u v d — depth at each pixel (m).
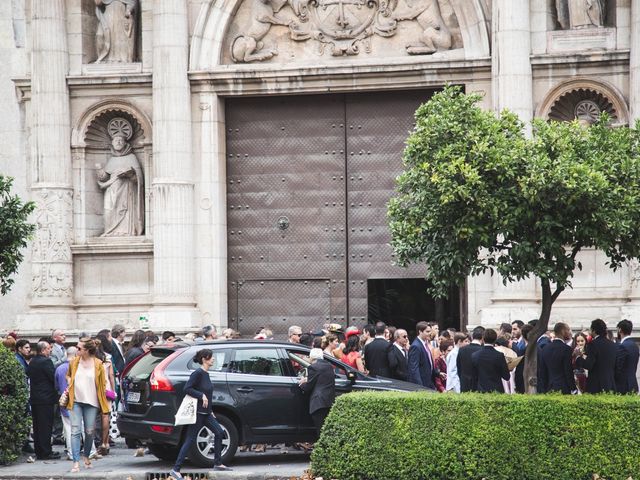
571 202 21.86
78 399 24.41
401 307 33.59
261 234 33.94
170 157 32.84
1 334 33.75
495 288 31.47
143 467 24.58
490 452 20.78
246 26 33.50
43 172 33.41
